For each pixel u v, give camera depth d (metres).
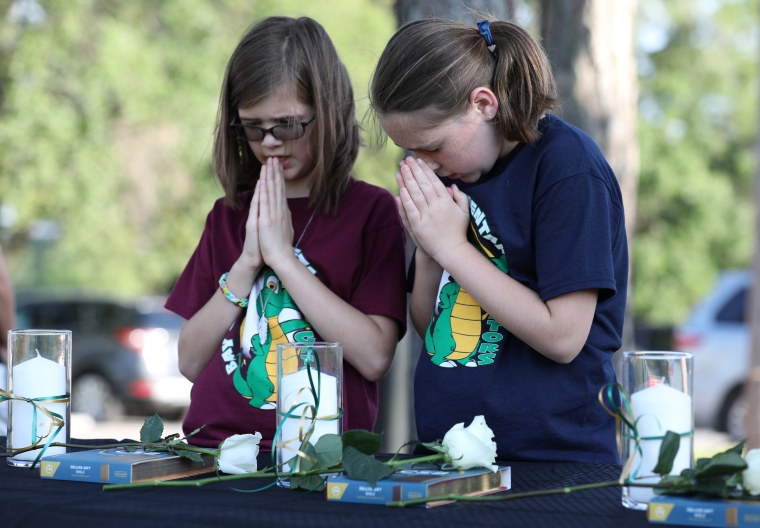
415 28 2.97
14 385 2.80
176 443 2.64
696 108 26.64
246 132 3.42
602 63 6.52
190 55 18.88
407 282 3.54
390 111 2.93
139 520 2.07
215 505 2.22
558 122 3.05
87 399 15.00
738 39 27.44
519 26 3.03
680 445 2.17
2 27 18.62
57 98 18.44
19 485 2.51
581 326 2.85
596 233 2.85
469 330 3.09
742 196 26.92
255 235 3.34
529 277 3.01
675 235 26.41
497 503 2.25
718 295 14.23
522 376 3.00
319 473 2.37
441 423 3.07
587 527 2.01
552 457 2.97
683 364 2.19
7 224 19.98
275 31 3.42
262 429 3.29
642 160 25.92
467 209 3.05
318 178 3.42
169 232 20.38
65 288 24.12
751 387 9.08
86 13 18.72
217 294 3.41
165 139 19.58
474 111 2.92
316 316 3.26
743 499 2.06
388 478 2.29
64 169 18.64
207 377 3.39
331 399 2.46
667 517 2.04
